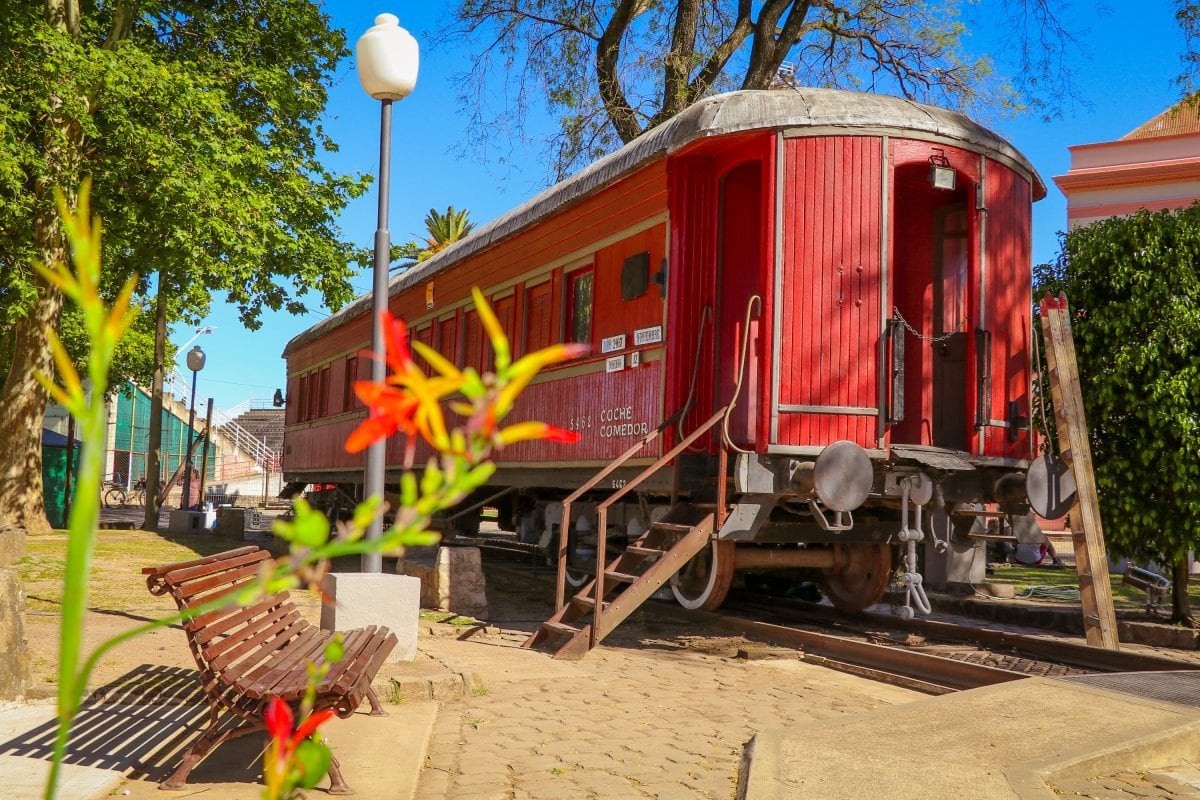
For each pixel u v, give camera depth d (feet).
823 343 26.71
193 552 47.65
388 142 24.85
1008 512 28.55
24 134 46.98
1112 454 32.17
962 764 13.82
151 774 13.60
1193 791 13.73
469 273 44.52
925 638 29.25
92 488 2.42
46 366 55.52
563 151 68.69
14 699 17.25
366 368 54.85
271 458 162.50
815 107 27.48
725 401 30.01
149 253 50.60
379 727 16.88
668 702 20.07
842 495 25.17
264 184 53.11
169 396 150.00
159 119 46.60
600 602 25.36
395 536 2.25
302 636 17.30
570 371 35.22
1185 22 41.39
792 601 35.53
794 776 13.17
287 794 2.70
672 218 29.35
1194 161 73.10
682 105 64.18
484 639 27.63
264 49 59.06
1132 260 32.19
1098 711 16.80
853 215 27.17
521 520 46.50
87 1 56.24
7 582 17.25
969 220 28.73
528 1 67.72
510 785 14.15
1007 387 29.01
